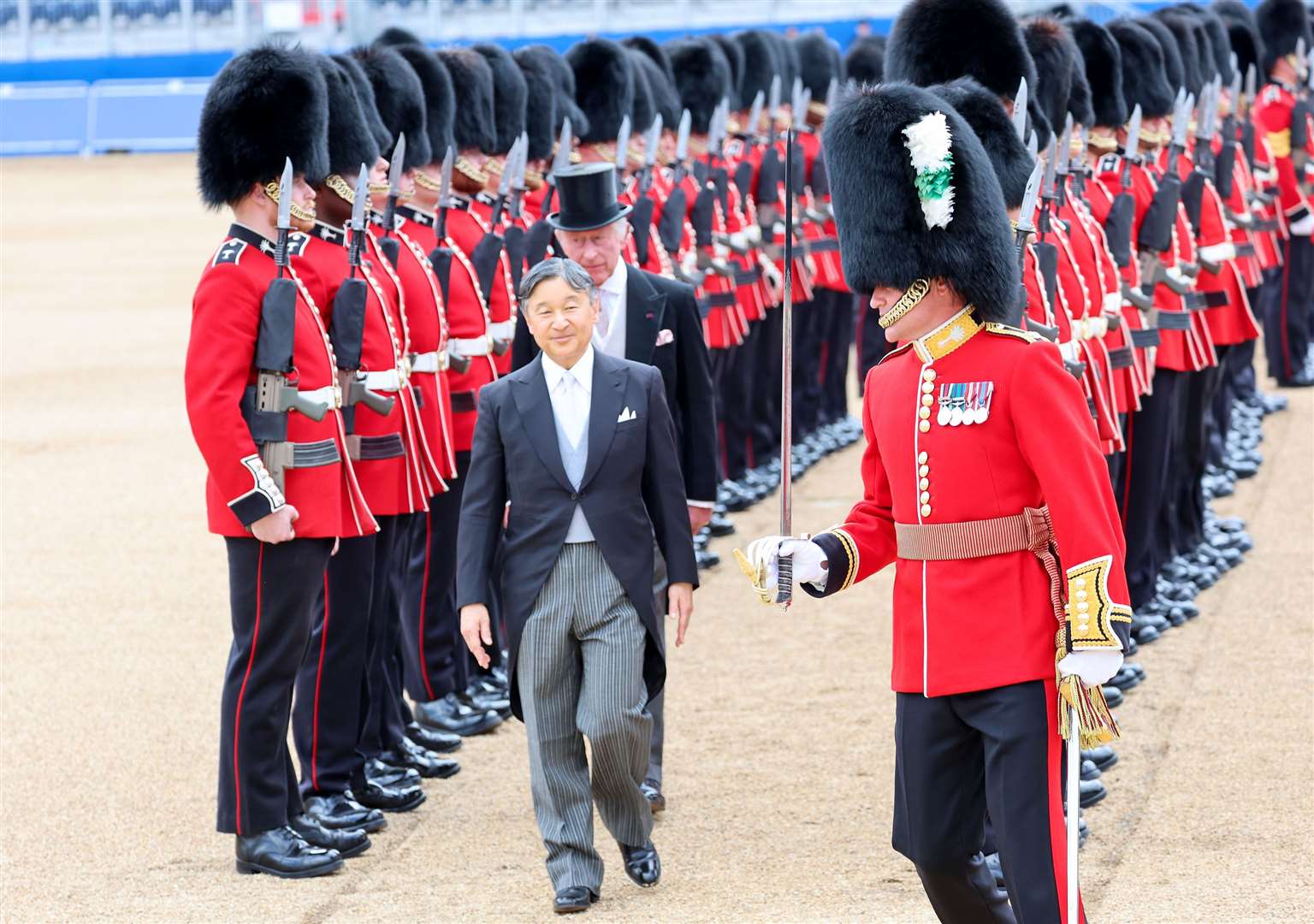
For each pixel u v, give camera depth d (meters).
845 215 15.52
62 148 152.88
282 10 146.88
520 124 31.53
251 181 20.45
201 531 38.34
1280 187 47.97
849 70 50.50
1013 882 14.70
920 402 15.28
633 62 38.59
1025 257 20.97
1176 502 31.94
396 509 23.00
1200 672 26.98
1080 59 27.31
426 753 24.17
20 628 31.23
